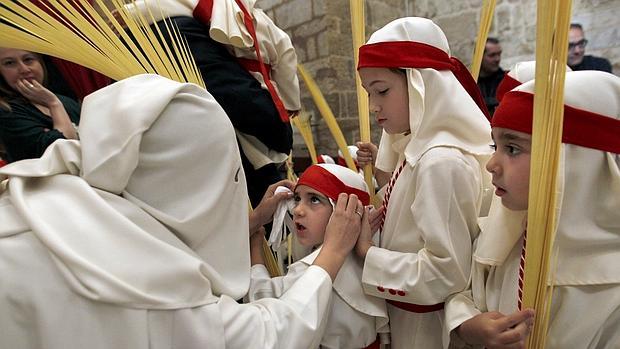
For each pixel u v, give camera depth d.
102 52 0.83
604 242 0.68
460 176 0.82
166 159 0.58
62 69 1.20
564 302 0.70
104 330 0.50
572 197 0.67
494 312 0.75
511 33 3.02
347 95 3.16
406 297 0.85
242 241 0.72
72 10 0.80
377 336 1.01
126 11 0.91
